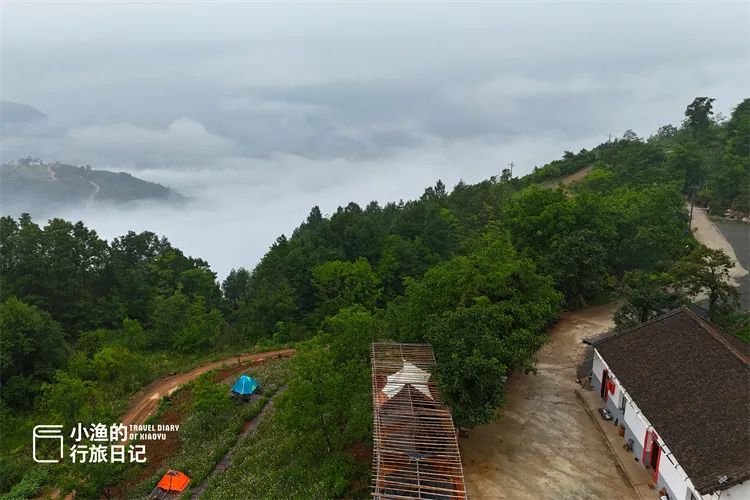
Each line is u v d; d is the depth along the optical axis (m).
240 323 65.06
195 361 52.69
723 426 21.55
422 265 68.56
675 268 37.78
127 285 69.69
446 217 82.44
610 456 26.98
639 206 52.03
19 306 48.66
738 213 70.75
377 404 24.55
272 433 32.72
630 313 37.34
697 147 85.19
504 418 30.33
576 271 45.50
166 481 28.39
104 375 45.78
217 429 35.62
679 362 26.22
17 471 33.03
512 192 92.38
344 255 73.31
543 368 36.69
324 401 27.12
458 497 19.97
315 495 23.89
